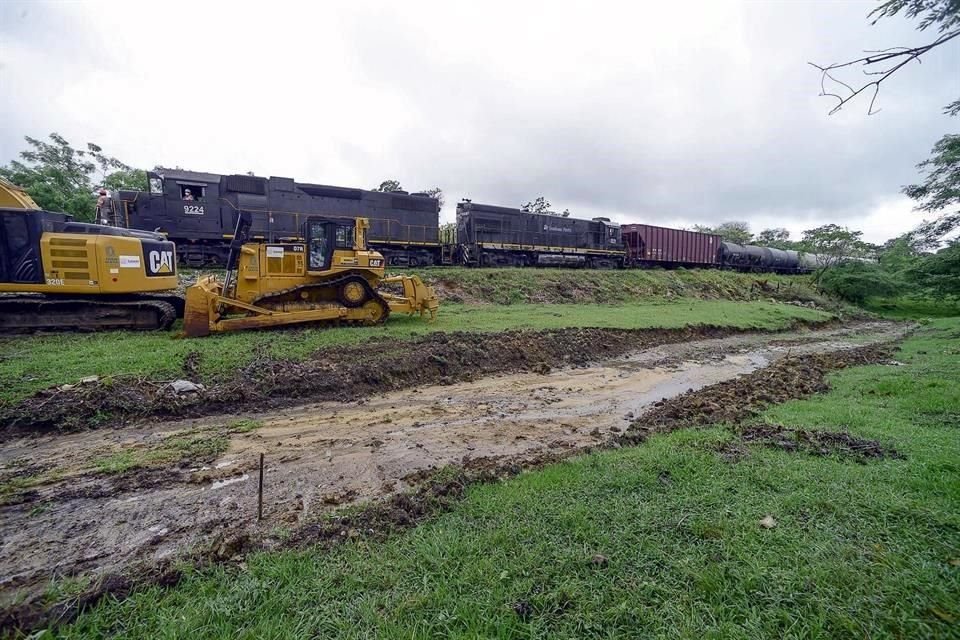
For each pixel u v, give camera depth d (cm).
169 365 761
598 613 267
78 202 2603
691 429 621
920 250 2712
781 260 4175
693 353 1411
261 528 402
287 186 1891
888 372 1007
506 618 264
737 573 293
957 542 318
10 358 771
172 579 315
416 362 936
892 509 364
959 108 548
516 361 1088
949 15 309
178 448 571
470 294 2022
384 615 270
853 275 3344
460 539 346
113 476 499
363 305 1216
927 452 484
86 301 1007
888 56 323
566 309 1911
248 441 609
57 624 279
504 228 2577
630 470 458
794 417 658
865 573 290
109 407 636
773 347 1623
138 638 262
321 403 762
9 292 976
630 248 3281
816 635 243
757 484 423
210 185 1750
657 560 312
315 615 273
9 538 388
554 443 641
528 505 395
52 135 2841
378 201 2123
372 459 568
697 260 3609
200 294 987
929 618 251
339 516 409
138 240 1064
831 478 427
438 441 635
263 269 1138
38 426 589
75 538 390
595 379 1029
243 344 909
